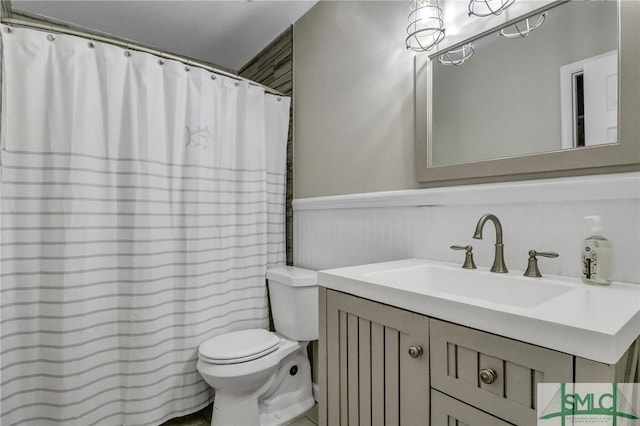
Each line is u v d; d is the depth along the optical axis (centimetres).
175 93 168
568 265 99
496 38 116
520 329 62
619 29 89
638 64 86
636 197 87
